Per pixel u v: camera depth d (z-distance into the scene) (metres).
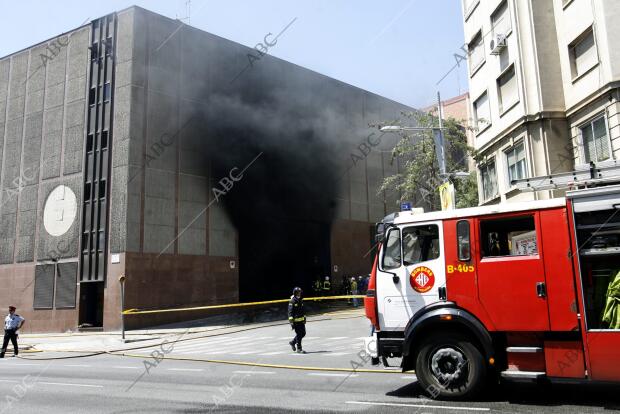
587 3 16.38
